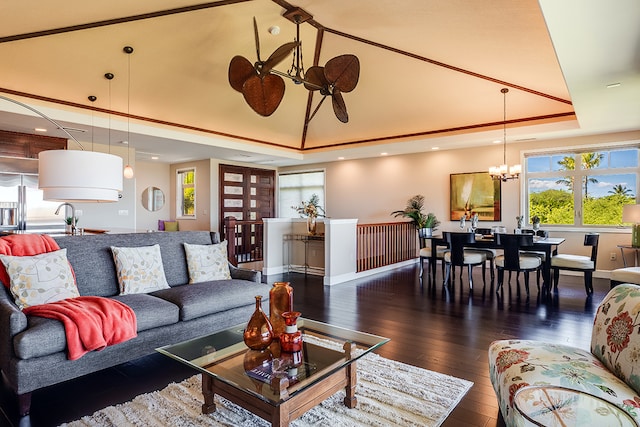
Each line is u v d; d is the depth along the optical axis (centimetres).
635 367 153
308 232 680
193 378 258
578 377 157
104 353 246
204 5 400
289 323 216
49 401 229
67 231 559
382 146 773
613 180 617
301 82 409
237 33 473
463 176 750
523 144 684
